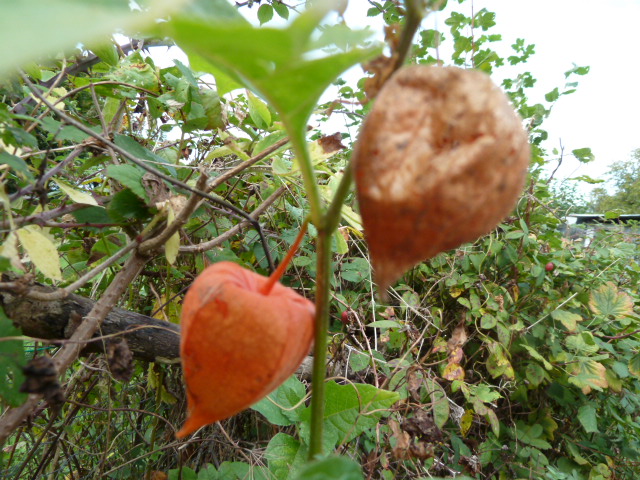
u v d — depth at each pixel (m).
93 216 0.24
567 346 0.41
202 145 0.35
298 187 0.31
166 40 0.31
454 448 0.34
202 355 0.12
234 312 0.12
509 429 0.39
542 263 0.45
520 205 0.49
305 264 0.35
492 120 0.10
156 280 0.35
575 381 0.39
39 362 0.16
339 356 0.32
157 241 0.22
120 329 0.23
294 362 0.13
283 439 0.22
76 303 0.22
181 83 0.27
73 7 0.05
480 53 0.46
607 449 0.43
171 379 0.35
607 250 0.50
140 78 0.28
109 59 0.26
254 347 0.12
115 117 0.29
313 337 0.14
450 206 0.09
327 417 0.22
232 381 0.12
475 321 0.39
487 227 0.10
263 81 0.09
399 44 0.11
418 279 0.44
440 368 0.36
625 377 0.45
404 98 0.10
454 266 0.43
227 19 0.10
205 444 0.34
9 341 0.17
